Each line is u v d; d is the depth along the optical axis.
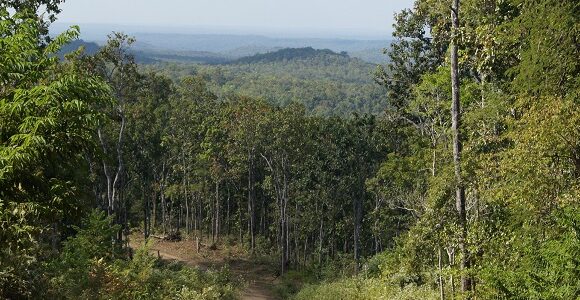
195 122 53.00
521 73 14.43
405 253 17.00
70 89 7.13
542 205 11.73
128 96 34.91
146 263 22.92
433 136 20.34
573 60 13.62
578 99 13.11
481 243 12.91
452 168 14.63
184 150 54.31
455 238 13.78
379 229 50.22
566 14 13.03
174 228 63.62
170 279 22.69
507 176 12.52
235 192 66.75
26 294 9.59
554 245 9.59
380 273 26.84
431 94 21.16
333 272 43.25
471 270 12.25
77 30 8.16
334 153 56.28
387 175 32.38
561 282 8.95
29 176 7.12
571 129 11.01
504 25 14.84
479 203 14.83
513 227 12.91
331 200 57.91
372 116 54.69
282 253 46.59
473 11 17.62
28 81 7.66
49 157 7.16
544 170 11.67
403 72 34.81
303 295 30.72
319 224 59.91
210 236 59.38
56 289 12.67
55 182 7.36
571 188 11.33
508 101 15.55
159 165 58.50
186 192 57.28
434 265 16.64
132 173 53.88
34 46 7.90
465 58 16.23
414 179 27.23
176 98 55.69
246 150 53.06
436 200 14.80
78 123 7.26
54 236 21.50
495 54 16.09
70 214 7.64
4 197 6.93
